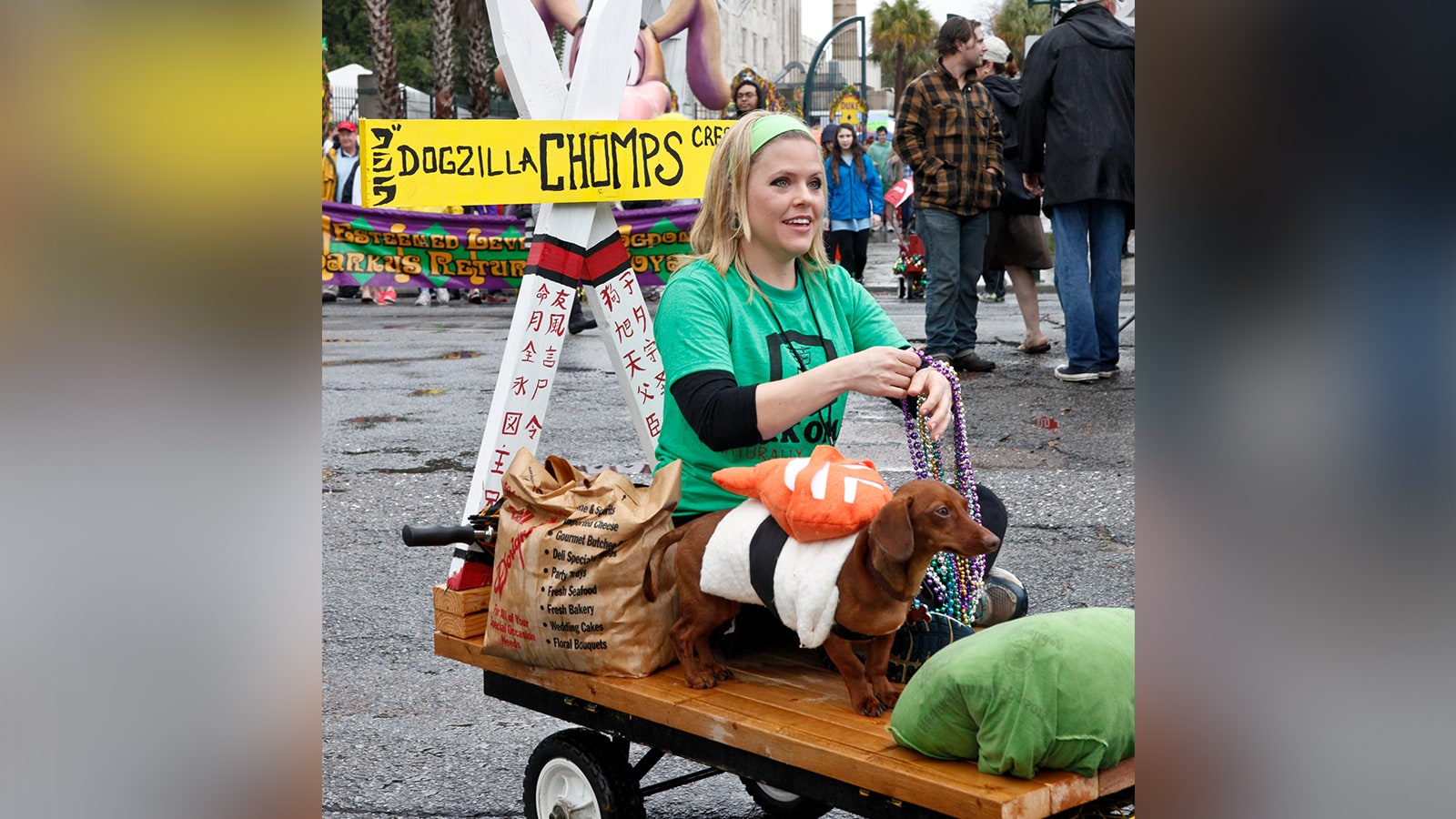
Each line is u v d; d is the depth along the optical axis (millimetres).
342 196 12242
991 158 8148
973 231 8312
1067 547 4887
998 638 1935
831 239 13062
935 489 2080
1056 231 7699
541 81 3422
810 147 2615
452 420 7449
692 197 3588
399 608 4457
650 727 2371
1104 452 6219
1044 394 7578
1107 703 1885
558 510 2475
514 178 3340
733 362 2607
